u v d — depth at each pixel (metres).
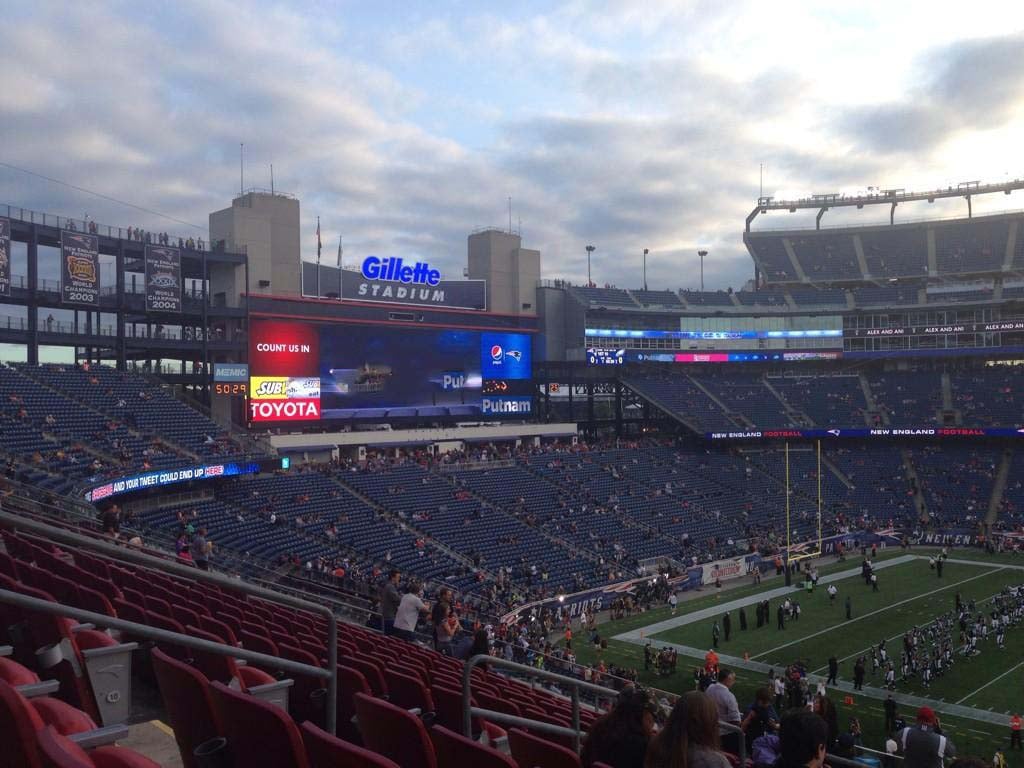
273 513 47.62
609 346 81.81
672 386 87.81
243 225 59.19
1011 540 68.88
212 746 5.02
